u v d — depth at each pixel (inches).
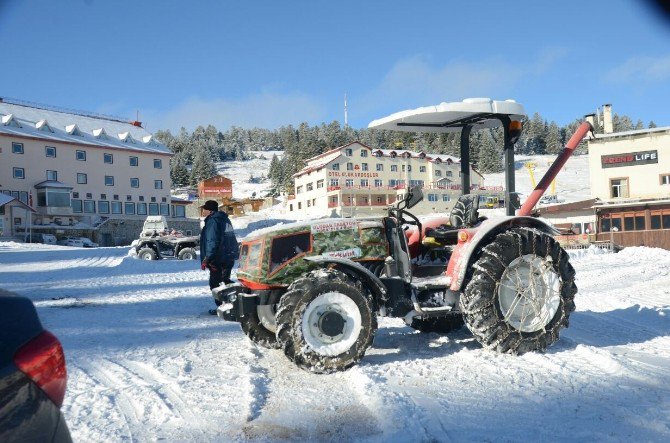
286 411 120.3
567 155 188.4
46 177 1959.9
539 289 170.6
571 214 1299.2
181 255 778.2
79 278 517.7
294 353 147.4
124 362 171.5
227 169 5684.1
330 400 127.3
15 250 1100.5
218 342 204.2
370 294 157.2
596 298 292.0
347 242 169.6
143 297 359.3
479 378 140.6
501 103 191.3
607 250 740.7
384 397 124.3
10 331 61.7
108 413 121.0
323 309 151.3
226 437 106.0
